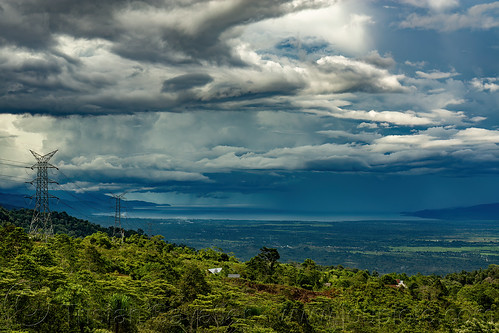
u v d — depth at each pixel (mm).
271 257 105938
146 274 64062
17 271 40844
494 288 88688
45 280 41500
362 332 54031
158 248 119062
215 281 65188
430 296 75062
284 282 99688
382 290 75000
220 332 45250
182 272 65625
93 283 45219
